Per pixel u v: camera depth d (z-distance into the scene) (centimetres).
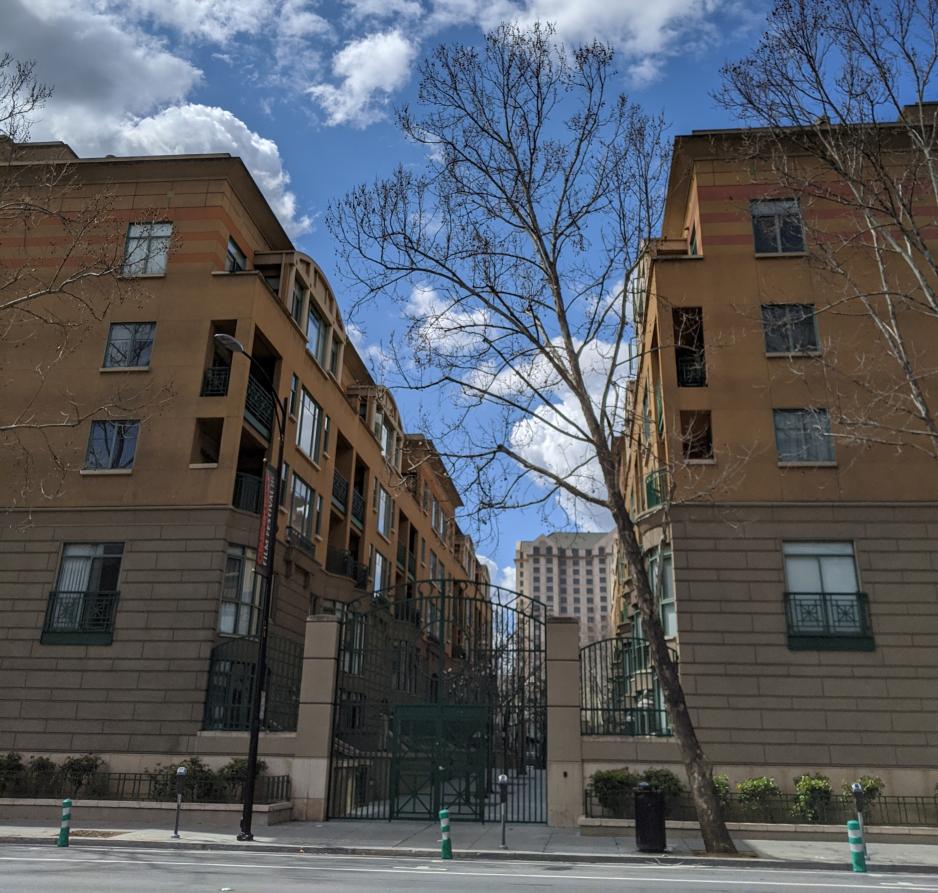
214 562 2205
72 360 2420
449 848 1402
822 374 2203
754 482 2123
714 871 1284
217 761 2009
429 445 1822
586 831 1694
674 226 2762
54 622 2189
